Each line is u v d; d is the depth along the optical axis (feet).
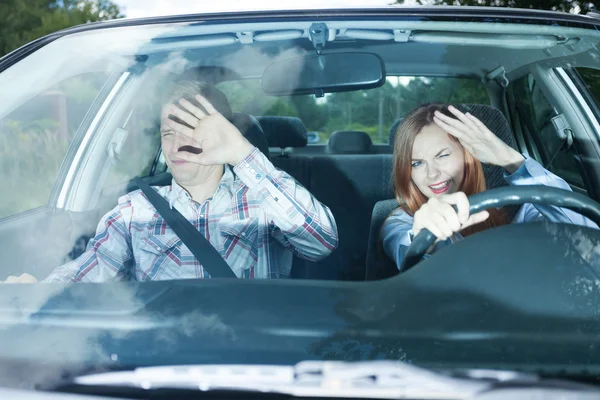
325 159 7.45
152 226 5.43
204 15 5.77
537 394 2.75
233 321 3.21
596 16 5.68
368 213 7.09
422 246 3.87
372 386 2.79
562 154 7.02
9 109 5.40
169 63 6.34
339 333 3.09
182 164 5.38
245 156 5.27
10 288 3.62
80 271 5.50
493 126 6.18
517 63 7.20
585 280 3.40
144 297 3.49
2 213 14.06
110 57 6.14
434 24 5.49
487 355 2.93
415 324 3.14
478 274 3.47
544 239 3.64
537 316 3.21
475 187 4.91
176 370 2.90
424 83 8.10
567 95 6.85
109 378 2.88
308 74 6.29
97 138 7.28
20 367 2.95
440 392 2.76
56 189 7.22
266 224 5.53
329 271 5.81
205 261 5.17
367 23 5.52
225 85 6.64
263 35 5.66
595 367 2.86
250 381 2.84
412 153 4.89
